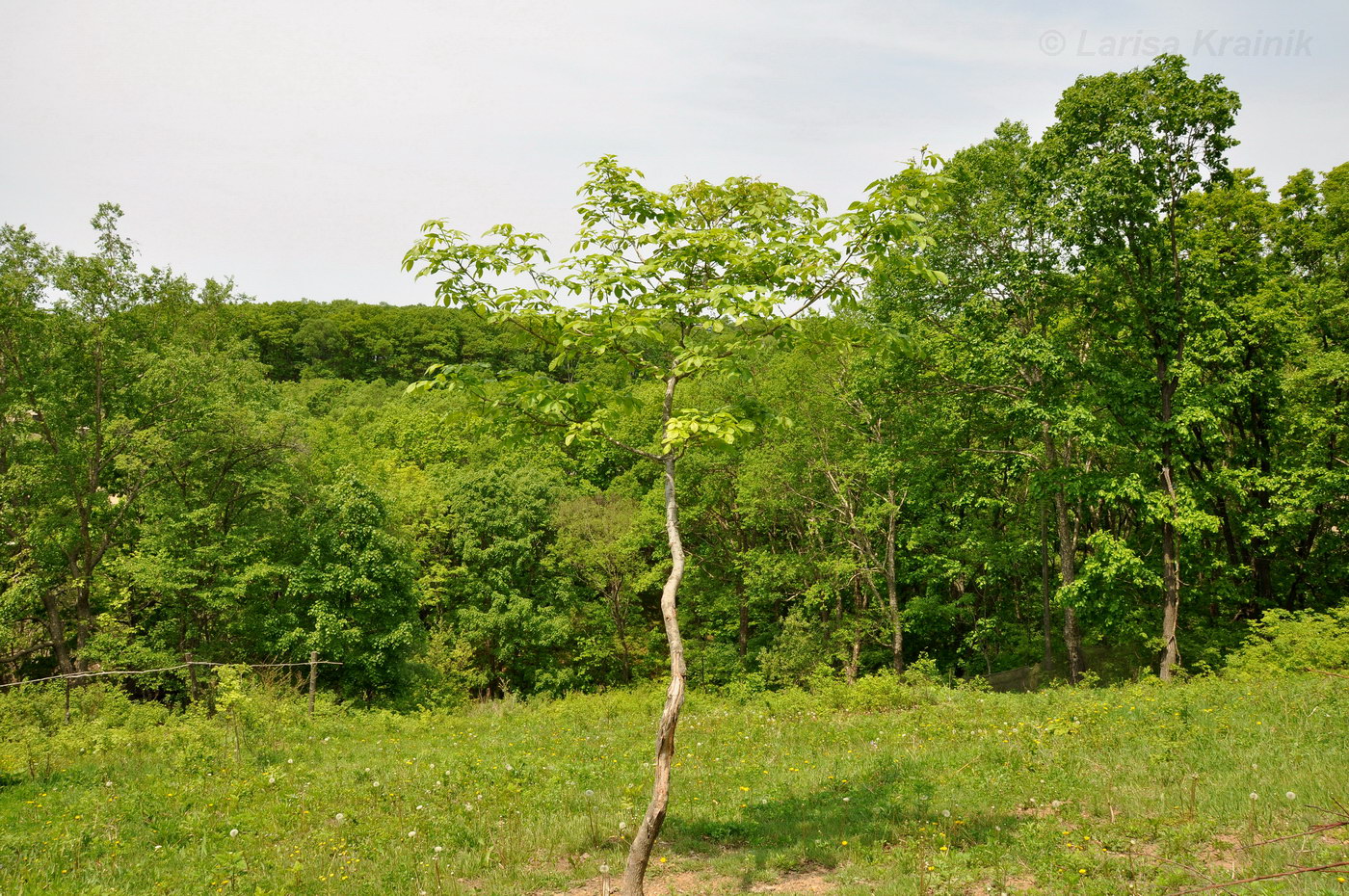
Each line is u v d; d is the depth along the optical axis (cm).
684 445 778
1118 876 632
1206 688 1420
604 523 3828
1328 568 2438
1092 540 2073
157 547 2623
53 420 2688
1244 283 2245
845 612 3319
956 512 2958
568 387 718
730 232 729
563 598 3734
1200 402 1925
